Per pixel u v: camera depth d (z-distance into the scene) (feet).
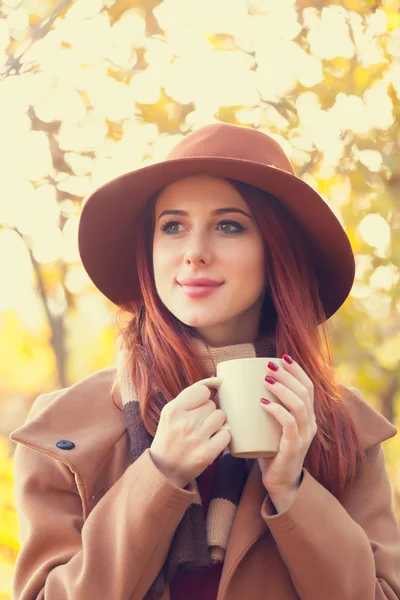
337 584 8.13
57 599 7.95
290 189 9.22
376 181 23.00
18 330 27.12
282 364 8.16
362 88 23.32
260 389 7.96
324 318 10.23
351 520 8.45
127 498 7.93
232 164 8.89
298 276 9.59
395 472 22.57
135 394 9.08
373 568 8.39
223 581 8.26
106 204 9.53
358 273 22.40
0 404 27.22
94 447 8.75
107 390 9.35
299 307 9.51
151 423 8.80
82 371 24.98
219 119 23.49
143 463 7.97
